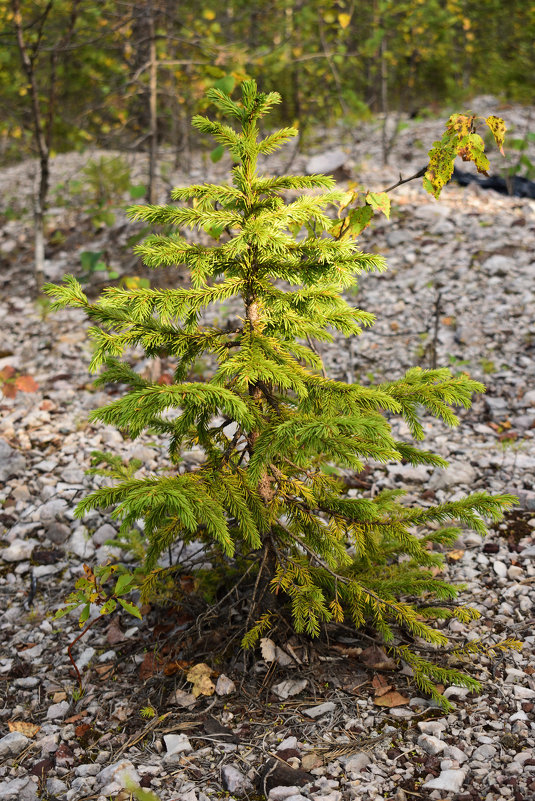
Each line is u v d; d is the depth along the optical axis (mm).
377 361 5750
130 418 2318
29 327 6789
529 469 4375
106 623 3506
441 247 7234
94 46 8273
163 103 10047
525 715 2656
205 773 2566
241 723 2777
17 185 11125
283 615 3088
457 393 2621
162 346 2758
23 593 3754
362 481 4375
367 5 11906
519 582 3441
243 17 10469
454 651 2916
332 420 2262
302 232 7258
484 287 6531
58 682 3148
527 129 10641
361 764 2527
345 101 12391
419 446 4723
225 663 3062
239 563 3262
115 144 9055
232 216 2508
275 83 11727
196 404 2365
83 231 8656
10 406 5520
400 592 2955
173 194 2520
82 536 4109
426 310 6352
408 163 9656
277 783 2475
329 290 2613
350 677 2957
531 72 14562
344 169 9047
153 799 2049
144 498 2230
